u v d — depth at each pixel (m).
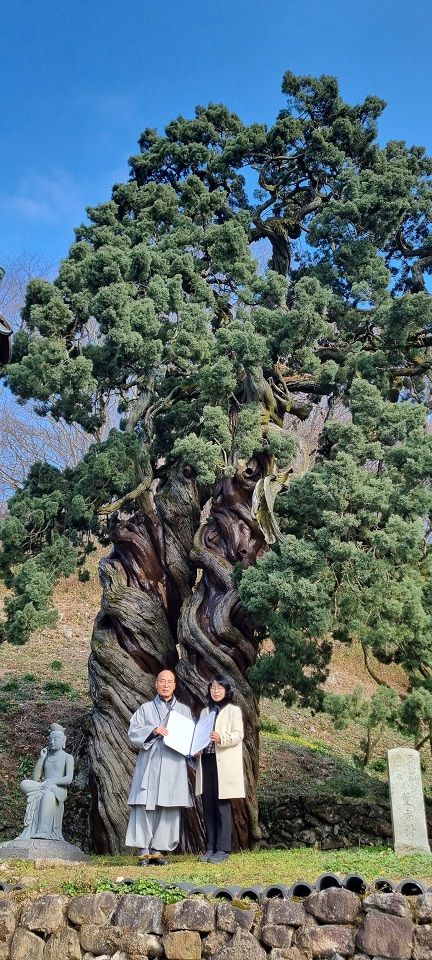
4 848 10.07
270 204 19.06
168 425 16.53
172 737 9.15
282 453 14.02
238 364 15.17
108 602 15.06
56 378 14.21
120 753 14.11
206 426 14.14
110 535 15.99
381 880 6.93
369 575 11.84
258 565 12.80
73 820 15.48
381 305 14.88
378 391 13.67
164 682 9.43
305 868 7.94
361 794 16.48
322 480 12.66
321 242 16.72
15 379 14.48
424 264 18.19
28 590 13.72
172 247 16.84
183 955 6.99
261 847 14.78
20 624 13.69
